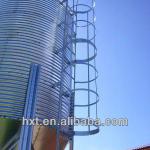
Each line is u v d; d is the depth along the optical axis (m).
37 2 28.66
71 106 27.41
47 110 23.86
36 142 23.34
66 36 28.62
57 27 28.92
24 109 20.44
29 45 25.55
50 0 29.98
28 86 21.42
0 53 24.55
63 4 31.72
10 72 23.58
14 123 21.73
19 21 26.69
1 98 22.30
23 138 19.17
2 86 22.81
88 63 28.38
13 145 21.72
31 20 27.09
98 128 24.73
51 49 26.89
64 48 27.38
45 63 25.59
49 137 23.81
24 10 27.58
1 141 21.78
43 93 24.17
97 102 26.14
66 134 25.02
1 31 26.03
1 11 27.58
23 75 23.69
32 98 20.94
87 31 29.86
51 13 29.06
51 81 25.41
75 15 31.70
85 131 25.55
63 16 30.89
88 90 27.28
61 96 24.78
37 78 21.95
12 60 24.25
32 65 22.55
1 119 21.44
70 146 25.97
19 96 22.61
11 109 21.97
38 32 26.72
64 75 27.27
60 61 27.33
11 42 25.25
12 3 28.03
